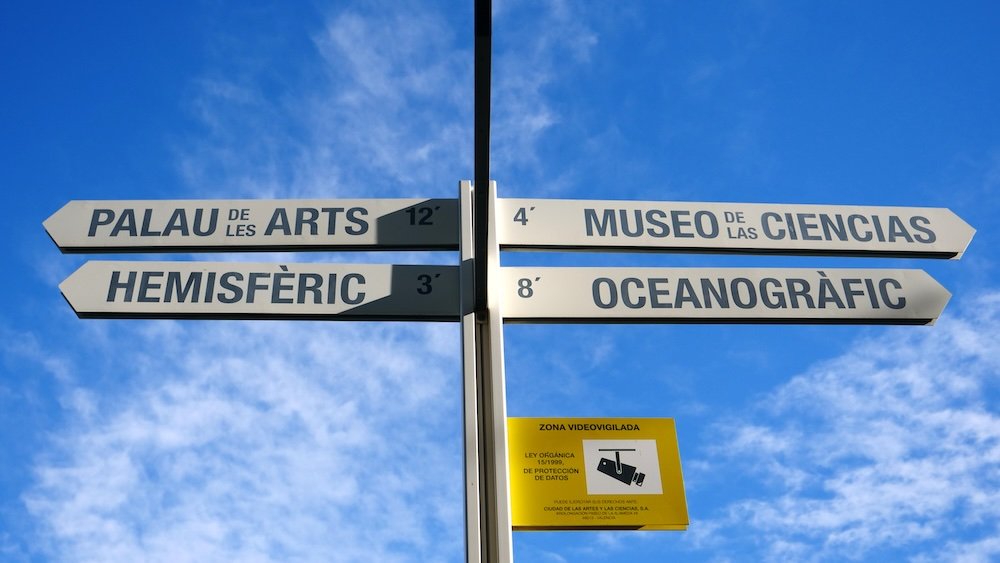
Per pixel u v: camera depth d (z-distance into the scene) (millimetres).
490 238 5074
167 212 5312
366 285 5016
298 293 4988
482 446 4477
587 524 4461
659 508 4543
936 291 5242
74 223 5250
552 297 4980
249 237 5219
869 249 5418
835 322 5121
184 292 4988
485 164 4234
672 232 5324
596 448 4676
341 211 5312
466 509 4203
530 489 4523
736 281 5164
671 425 4801
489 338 4727
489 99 4008
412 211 5301
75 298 4945
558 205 5332
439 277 5051
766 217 5461
